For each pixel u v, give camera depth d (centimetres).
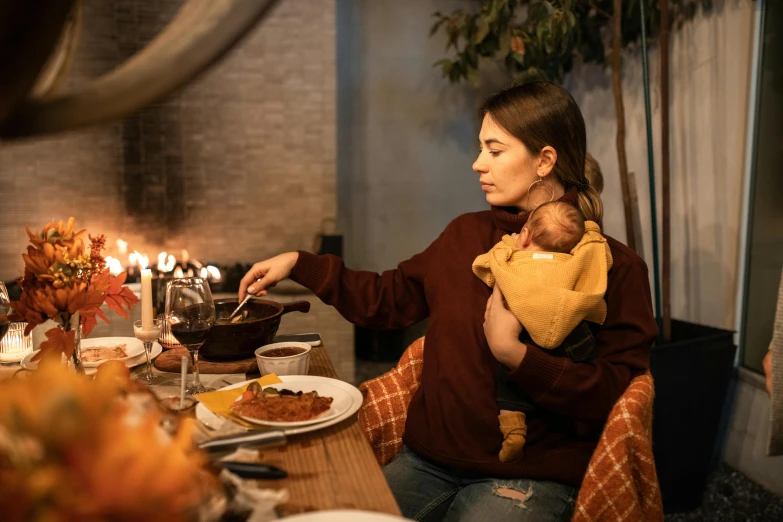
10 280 323
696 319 304
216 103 337
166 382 143
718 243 288
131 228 336
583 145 157
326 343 347
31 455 56
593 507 123
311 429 114
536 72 332
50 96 47
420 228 433
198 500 71
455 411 145
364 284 174
